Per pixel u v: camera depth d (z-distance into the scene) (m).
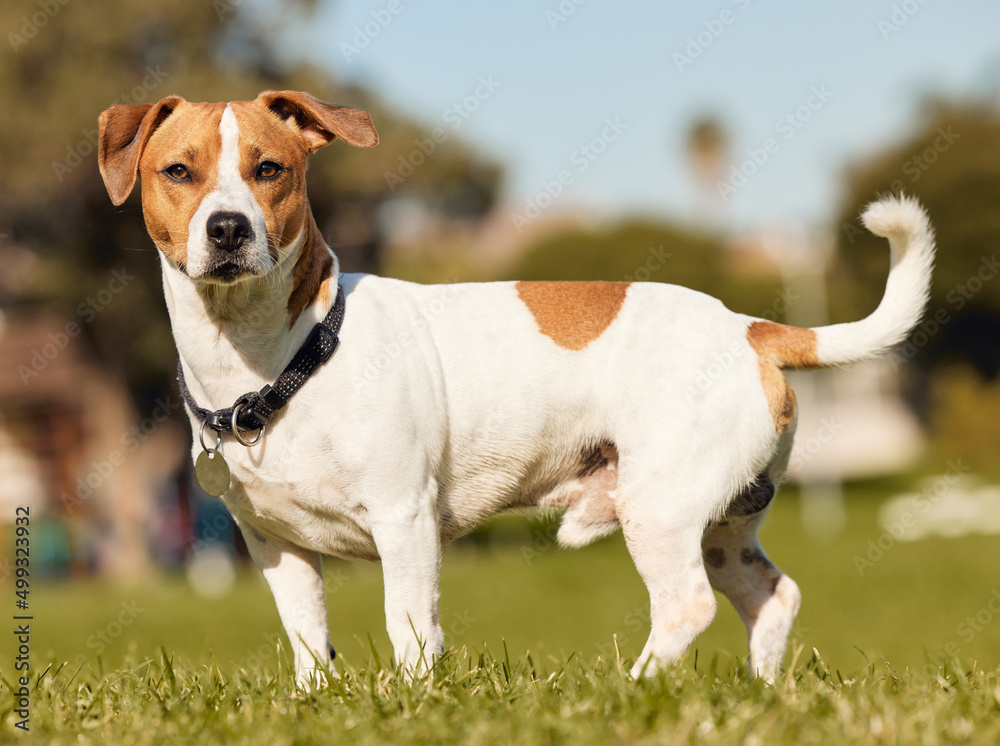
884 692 3.05
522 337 3.61
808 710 2.83
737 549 3.82
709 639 8.05
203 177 3.23
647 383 3.53
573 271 32.19
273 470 3.34
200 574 16.66
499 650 7.23
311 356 3.31
